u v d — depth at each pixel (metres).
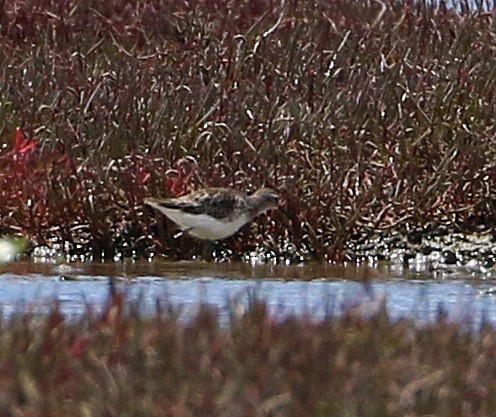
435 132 16.03
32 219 15.29
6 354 8.48
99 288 13.22
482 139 15.98
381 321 9.34
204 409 7.69
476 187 15.79
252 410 7.69
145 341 8.69
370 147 15.91
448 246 15.38
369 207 15.48
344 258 15.16
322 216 15.24
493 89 16.50
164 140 15.88
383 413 7.76
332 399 7.84
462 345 8.92
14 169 15.60
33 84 16.91
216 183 15.45
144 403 7.75
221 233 14.78
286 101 16.48
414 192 15.63
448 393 8.02
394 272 14.66
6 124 16.38
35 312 10.43
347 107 16.14
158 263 15.00
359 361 8.45
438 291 13.30
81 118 16.14
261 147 15.71
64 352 8.54
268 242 15.28
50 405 7.76
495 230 15.64
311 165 15.52
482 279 14.23
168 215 14.67
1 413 7.74
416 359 8.48
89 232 15.27
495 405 7.91
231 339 8.77
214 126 15.91
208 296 12.73
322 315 10.87
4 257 9.45
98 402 7.76
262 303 9.85
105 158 15.73
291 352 8.50
